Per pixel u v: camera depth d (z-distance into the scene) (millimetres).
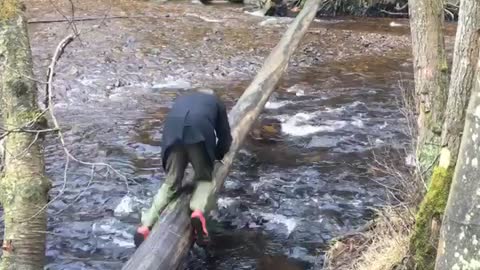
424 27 4988
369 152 7312
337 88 9906
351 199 6160
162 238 4328
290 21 15203
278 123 8289
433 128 4855
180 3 17359
